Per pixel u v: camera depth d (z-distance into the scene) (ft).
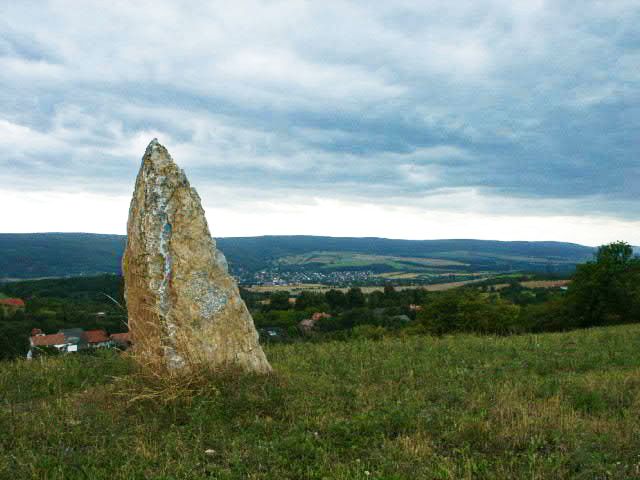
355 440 21.13
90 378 30.73
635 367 36.70
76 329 110.93
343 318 180.55
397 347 45.78
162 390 25.39
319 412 24.25
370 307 216.13
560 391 27.94
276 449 20.01
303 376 31.27
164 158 30.30
